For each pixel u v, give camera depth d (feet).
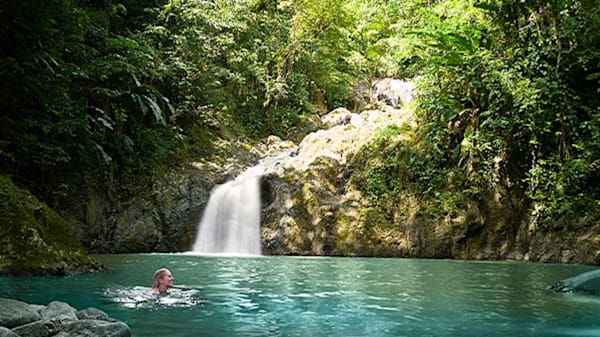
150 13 59.93
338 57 81.56
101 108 48.39
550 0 42.11
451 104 46.21
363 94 82.38
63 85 41.50
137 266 30.37
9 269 23.54
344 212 45.37
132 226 45.44
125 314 14.82
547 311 15.87
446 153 46.78
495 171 43.14
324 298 18.19
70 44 43.06
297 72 74.64
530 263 37.27
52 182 44.16
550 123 41.19
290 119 69.62
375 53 77.92
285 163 51.19
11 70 36.88
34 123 38.45
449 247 42.52
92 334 11.07
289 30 74.69
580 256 37.58
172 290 19.62
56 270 24.62
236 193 49.60
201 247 47.70
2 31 37.17
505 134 43.16
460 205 43.09
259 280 23.71
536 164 42.06
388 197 45.68
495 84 42.55
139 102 47.26
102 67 44.83
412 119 51.60
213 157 56.34
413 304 17.06
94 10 51.83
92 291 19.11
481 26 47.78
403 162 46.96
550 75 42.11
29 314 12.22
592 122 39.75
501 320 14.35
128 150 49.01
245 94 68.13
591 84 43.60
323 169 48.44
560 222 39.68
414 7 61.31
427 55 50.44
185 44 58.59
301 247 45.06
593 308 16.47
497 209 42.63
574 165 38.86
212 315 14.76
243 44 68.64
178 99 59.16
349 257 42.75
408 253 43.09
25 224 25.14
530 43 43.09
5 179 27.76
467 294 19.67
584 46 41.88
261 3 74.49
